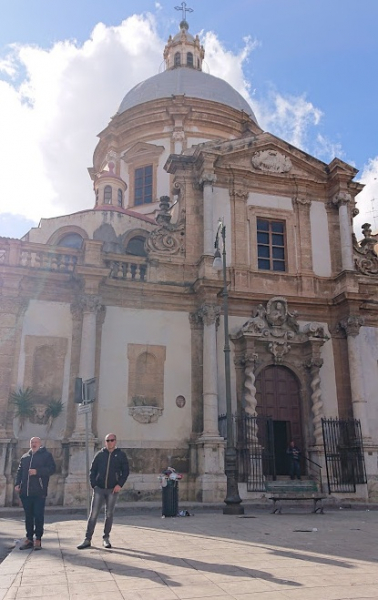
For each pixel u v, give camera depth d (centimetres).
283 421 2323
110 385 2116
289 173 2600
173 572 737
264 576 710
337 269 2550
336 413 2348
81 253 2220
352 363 2336
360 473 2175
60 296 2150
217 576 711
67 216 2775
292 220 2566
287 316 2359
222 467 2034
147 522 1370
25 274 2094
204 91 3656
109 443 988
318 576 711
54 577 710
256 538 1075
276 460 2344
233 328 2322
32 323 2088
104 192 3156
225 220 2455
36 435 1978
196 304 2316
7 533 1234
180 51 4262
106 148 3588
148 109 3444
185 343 2261
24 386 2012
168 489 1545
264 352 2341
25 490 958
